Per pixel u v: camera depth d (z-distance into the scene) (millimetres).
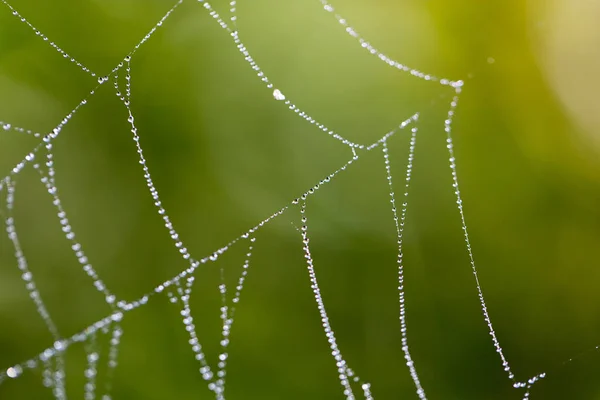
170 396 214
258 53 222
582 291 221
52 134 210
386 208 222
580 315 221
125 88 216
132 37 217
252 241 220
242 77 222
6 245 213
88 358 213
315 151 223
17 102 215
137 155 217
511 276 222
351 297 220
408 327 219
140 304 215
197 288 217
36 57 215
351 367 218
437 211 223
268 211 221
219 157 221
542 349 219
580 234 223
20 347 212
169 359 215
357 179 223
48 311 214
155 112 218
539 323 220
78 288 215
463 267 222
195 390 214
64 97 216
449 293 220
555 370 219
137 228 218
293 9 223
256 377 216
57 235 215
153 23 218
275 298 219
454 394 217
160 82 218
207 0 221
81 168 216
